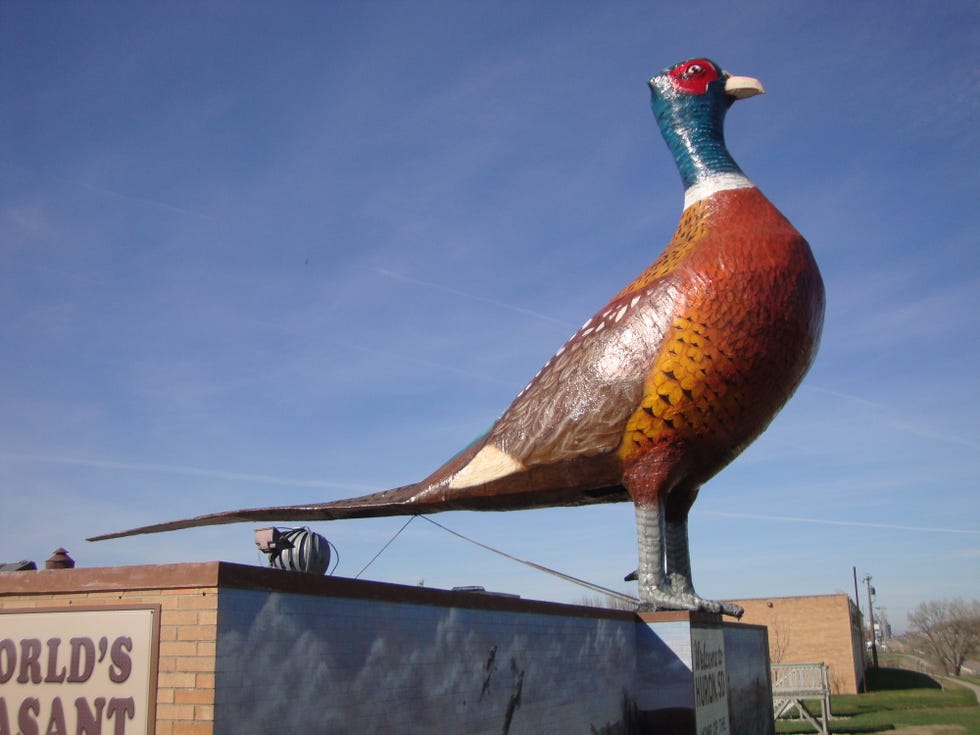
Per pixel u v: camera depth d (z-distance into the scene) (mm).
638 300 13016
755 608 50250
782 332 12578
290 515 14664
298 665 6707
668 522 14336
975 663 110062
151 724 6035
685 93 14922
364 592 7496
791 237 13219
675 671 13023
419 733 8016
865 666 66438
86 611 6422
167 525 14141
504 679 9570
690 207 14289
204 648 6023
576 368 13141
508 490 13570
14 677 6508
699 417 12523
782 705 32062
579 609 11547
